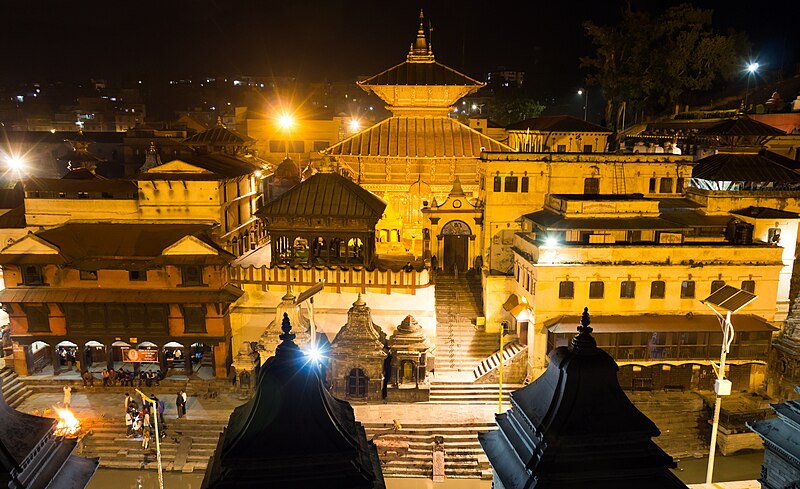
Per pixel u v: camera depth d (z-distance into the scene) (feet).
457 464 129.80
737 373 150.00
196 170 175.63
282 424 33.04
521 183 174.91
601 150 227.20
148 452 132.05
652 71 268.00
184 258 151.23
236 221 193.88
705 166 185.47
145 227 164.96
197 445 134.51
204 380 154.30
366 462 34.45
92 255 154.30
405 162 197.67
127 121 481.46
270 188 249.55
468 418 141.18
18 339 153.99
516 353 154.30
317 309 159.02
